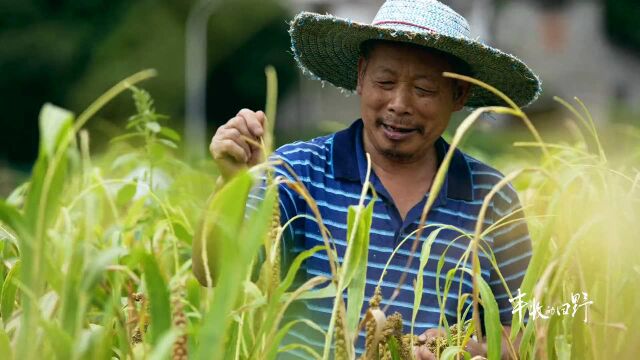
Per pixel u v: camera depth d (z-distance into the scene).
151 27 31.12
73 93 30.88
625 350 2.33
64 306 1.82
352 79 3.48
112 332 2.11
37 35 31.28
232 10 33.56
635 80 27.14
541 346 2.23
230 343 2.18
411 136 2.96
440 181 1.99
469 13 25.83
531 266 2.28
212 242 2.41
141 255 1.86
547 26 25.88
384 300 2.94
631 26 27.41
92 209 1.89
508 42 25.88
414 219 3.01
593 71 26.25
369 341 2.26
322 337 2.89
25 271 1.75
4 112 31.67
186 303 2.59
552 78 26.06
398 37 2.88
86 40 31.48
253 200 2.70
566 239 2.46
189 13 32.47
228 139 2.54
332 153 3.05
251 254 1.79
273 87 2.22
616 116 22.56
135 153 3.95
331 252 2.12
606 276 2.44
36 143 32.16
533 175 4.07
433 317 2.95
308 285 2.10
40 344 1.86
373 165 3.06
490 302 2.22
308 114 31.12
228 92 35.09
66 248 2.05
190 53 28.09
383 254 2.97
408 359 2.33
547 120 18.58
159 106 30.70
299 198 2.96
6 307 2.39
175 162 3.99
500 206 3.13
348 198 3.01
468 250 2.44
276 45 34.50
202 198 4.07
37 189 1.72
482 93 3.43
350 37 3.11
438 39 2.88
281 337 2.11
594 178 2.75
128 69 30.42
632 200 2.46
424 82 2.94
